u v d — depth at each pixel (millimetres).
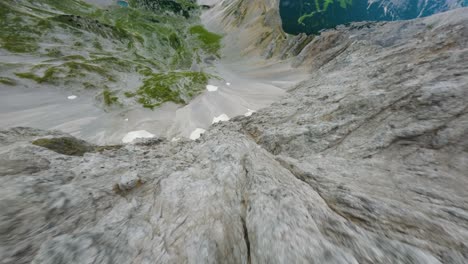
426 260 6988
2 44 83938
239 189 12688
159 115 69312
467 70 18141
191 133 61000
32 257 7113
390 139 16516
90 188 12000
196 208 10812
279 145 24516
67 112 61562
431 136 14734
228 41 198625
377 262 6949
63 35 107938
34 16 111188
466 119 14234
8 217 8516
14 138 19844
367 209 10000
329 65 65125
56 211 9508
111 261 7383
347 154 17625
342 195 11375
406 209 9719
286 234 8227
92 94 73500
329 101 29156
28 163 12977
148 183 13961
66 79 74188
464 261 7031
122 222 9625
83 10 166750
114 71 92000
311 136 22953
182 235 8938
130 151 23844
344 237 8055
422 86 19375
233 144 20234
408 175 12789
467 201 10125
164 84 87625
